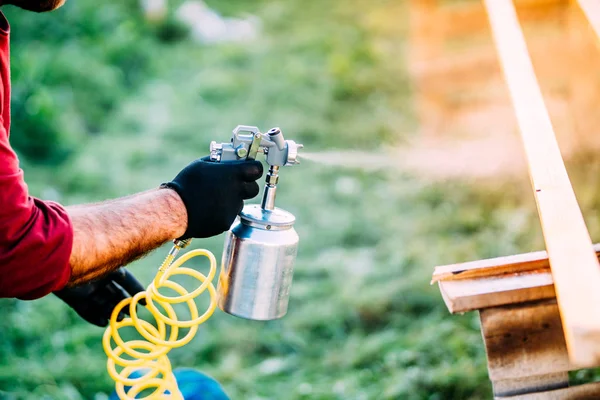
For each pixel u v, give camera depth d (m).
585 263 1.30
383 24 8.92
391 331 3.75
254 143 1.57
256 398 3.30
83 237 1.41
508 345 1.71
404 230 4.70
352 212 4.99
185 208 1.51
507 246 4.23
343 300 4.00
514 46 2.29
